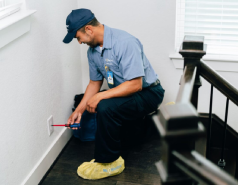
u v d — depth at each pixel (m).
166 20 2.40
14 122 1.68
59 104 2.29
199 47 1.36
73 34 1.90
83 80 2.74
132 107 2.04
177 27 2.46
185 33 2.48
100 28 1.94
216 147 2.62
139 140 2.41
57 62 2.20
